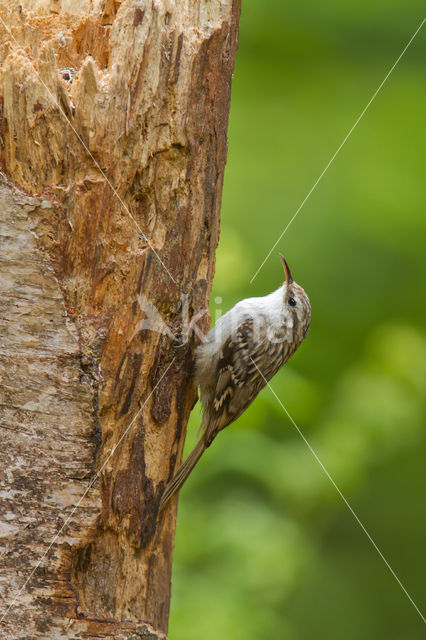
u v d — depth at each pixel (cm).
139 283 599
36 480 544
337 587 1403
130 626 593
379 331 1122
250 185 1340
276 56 1423
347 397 1023
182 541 848
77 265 569
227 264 899
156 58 600
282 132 1376
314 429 989
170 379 638
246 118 1397
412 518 1427
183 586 834
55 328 555
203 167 649
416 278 1302
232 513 867
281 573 846
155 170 614
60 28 618
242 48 1425
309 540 974
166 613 645
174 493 656
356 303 1291
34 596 536
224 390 760
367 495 1448
